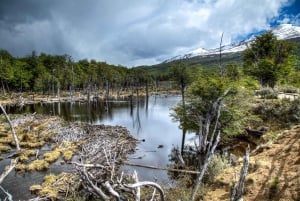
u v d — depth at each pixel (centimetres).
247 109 2222
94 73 11388
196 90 2106
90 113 5619
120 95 11144
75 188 1390
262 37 4831
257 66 4319
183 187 1274
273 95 3019
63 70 10406
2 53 10669
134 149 2534
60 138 2806
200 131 1997
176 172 1822
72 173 1563
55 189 1452
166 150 2506
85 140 2675
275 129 2217
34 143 2603
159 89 13688
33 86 9819
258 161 1080
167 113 5650
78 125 3625
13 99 7850
